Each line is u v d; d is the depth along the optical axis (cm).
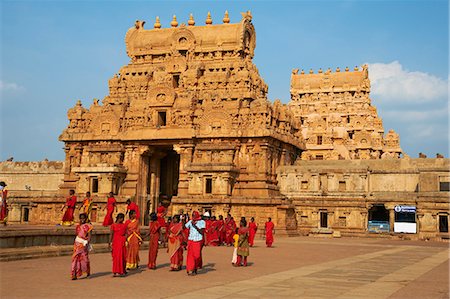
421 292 2245
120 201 8694
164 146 9312
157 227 3081
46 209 9188
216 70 9769
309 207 8662
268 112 8688
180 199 8394
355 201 8425
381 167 9081
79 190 9025
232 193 8550
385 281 2589
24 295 2089
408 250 4991
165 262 3459
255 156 8600
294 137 9975
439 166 8688
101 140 9419
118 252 2691
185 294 2148
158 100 9162
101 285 2381
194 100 9075
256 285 2416
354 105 14825
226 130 8712
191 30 10256
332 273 2919
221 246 5312
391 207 8119
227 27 10119
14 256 3338
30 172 11081
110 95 10181
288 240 6831
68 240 3906
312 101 15275
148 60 10469
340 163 9406
